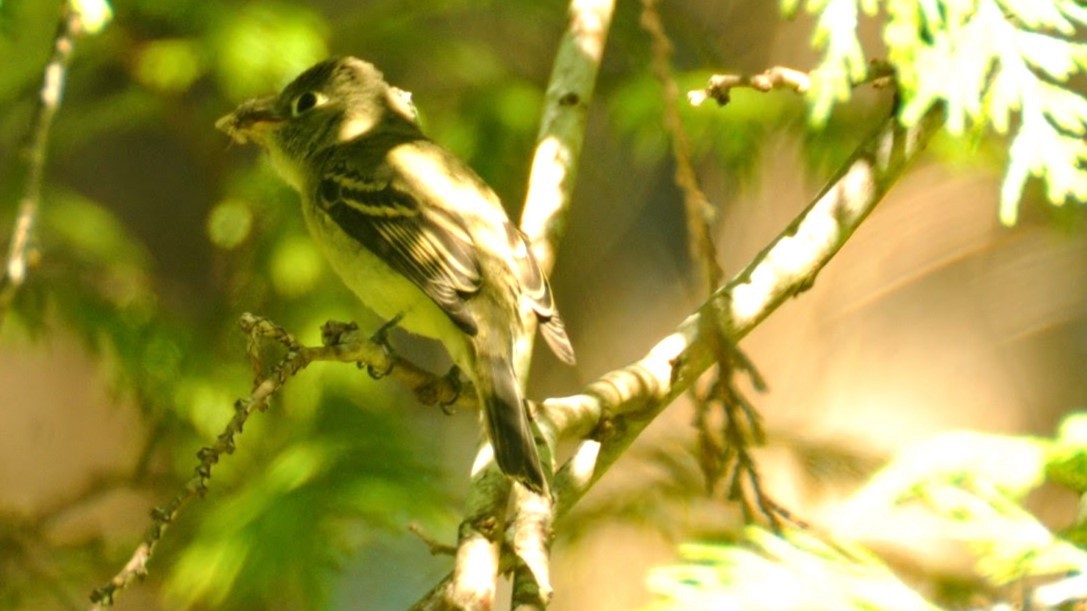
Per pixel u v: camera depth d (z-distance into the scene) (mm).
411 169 8352
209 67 11977
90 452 14000
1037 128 5641
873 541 9492
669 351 6402
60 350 14172
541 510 5859
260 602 9602
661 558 12539
